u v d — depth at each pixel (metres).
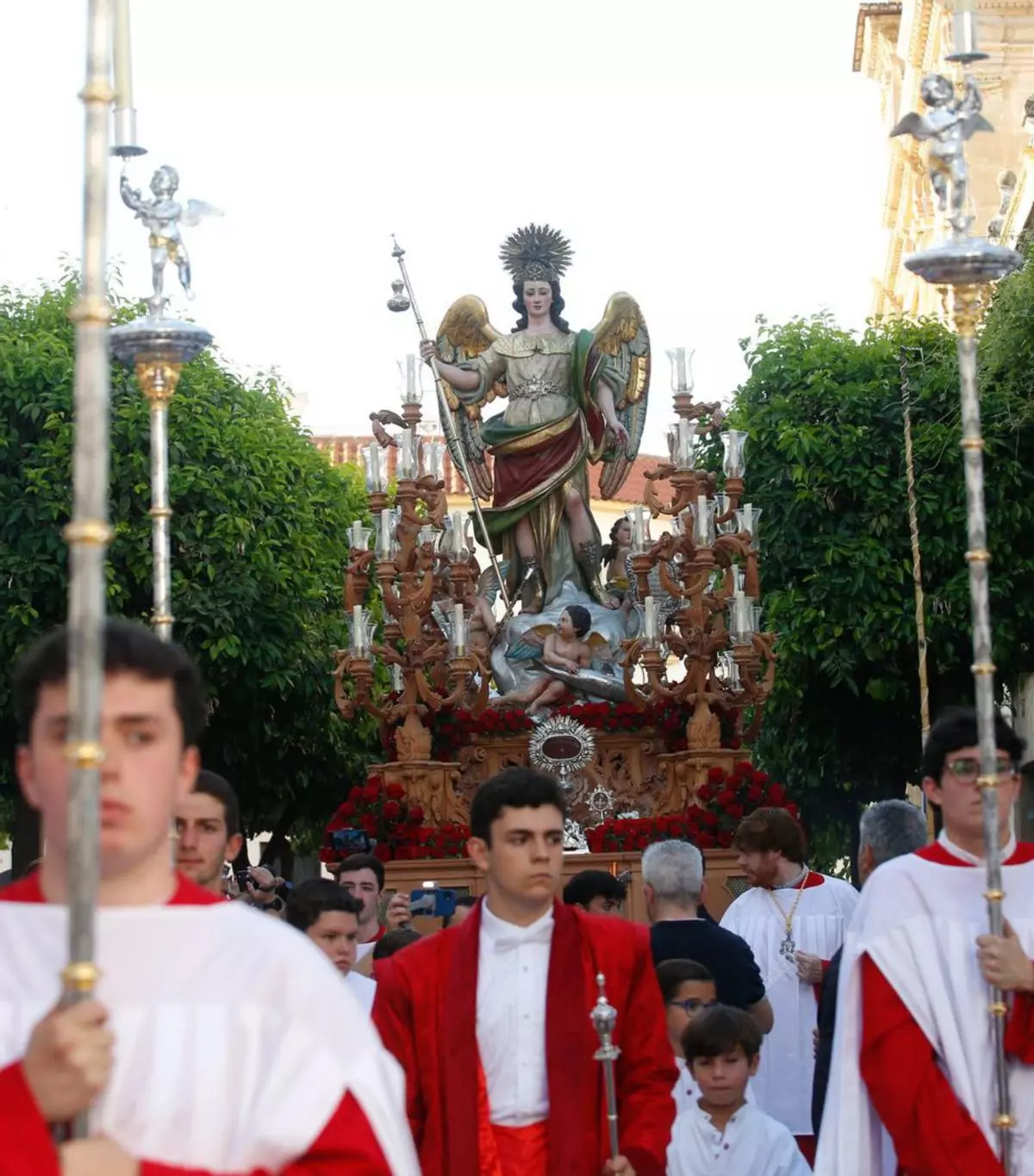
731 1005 9.10
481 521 21.81
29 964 4.15
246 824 28.67
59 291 26.89
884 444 25.30
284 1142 4.03
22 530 24.70
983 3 31.08
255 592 25.44
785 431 25.12
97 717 3.71
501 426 21.97
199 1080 4.05
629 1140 6.33
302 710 27.03
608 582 22.00
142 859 4.18
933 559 25.03
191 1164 4.03
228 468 25.62
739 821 18.50
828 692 26.44
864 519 25.30
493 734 19.84
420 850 18.84
